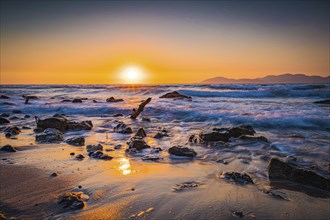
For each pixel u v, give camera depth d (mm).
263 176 5484
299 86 39125
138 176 5203
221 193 4367
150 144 8609
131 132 10648
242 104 20844
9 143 8359
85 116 16609
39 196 4086
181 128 11977
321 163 6473
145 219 3395
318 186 4848
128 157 6824
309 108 17578
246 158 6883
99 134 10508
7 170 5430
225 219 3463
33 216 3441
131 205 3805
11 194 4160
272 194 4391
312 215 3711
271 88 36562
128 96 35562
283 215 3670
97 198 4055
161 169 5785
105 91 45438
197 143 8680
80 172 5371
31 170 5441
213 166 6121
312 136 9867
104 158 6551
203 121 13898
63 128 11195
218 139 8781
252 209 3805
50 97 33469
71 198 3887
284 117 13266
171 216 3492
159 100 25234
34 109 19375
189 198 4105
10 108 20281
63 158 6520
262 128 11695
